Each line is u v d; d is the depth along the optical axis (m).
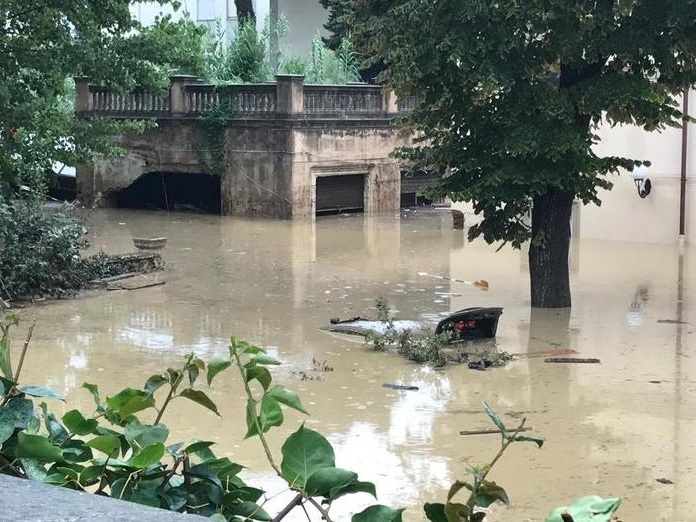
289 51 40.28
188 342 12.88
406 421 9.41
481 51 13.71
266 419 3.10
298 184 28.34
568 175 14.10
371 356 12.19
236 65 32.25
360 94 29.89
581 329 13.95
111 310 15.09
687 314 15.07
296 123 28.05
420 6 13.73
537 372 11.45
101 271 17.47
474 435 8.96
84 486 3.12
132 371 11.27
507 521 6.90
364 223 27.88
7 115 18.12
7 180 18.28
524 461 8.24
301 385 10.76
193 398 3.32
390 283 17.91
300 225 27.20
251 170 28.86
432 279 18.41
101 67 18.95
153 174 31.84
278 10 40.28
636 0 13.29
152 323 14.13
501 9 13.59
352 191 30.50
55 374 11.12
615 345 12.93
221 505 3.00
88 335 13.29
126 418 3.30
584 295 16.70
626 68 15.41
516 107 14.00
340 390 10.56
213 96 29.23
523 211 15.21
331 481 2.75
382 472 7.91
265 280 18.11
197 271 19.05
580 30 13.72
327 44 34.97
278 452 8.35
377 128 30.42
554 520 2.38
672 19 13.38
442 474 7.87
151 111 30.31
